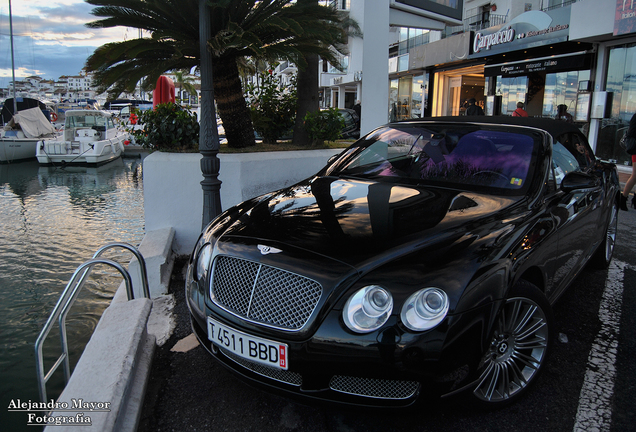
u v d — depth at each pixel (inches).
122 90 218.5
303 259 80.1
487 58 638.5
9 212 430.9
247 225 96.9
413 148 131.3
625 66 440.5
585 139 154.4
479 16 767.1
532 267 93.4
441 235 84.8
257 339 79.4
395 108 957.8
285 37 228.1
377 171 127.3
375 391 75.6
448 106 797.2
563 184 111.7
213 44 171.2
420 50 790.5
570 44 498.3
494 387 85.4
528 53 562.3
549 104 554.3
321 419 88.7
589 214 131.0
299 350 75.9
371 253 79.7
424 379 72.7
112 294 227.5
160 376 103.7
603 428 85.9
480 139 125.5
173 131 211.8
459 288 74.1
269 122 277.1
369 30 263.4
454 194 107.1
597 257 167.2
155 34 187.8
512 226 91.4
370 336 72.7
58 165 795.4
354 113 505.0
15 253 298.8
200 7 146.9
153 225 190.7
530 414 89.8
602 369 106.3
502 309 79.3
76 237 338.0
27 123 930.1
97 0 193.8
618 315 134.3
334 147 256.5
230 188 194.4
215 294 88.1
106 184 616.4
